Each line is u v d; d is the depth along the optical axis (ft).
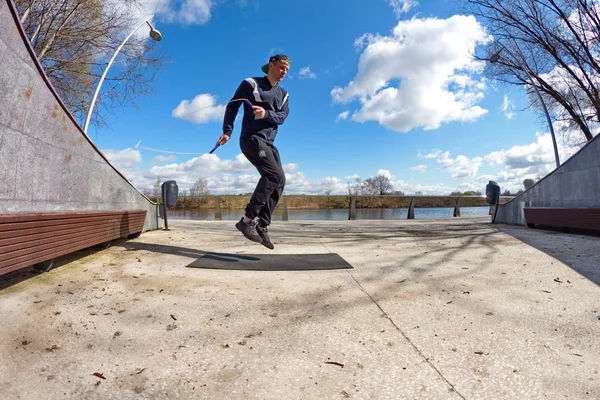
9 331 6.29
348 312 7.72
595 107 32.63
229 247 15.66
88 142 13.10
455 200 48.57
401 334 6.66
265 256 13.58
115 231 13.82
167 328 6.85
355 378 5.24
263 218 12.40
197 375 5.27
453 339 6.48
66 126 11.35
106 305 7.89
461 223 31.96
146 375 5.24
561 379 5.20
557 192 21.67
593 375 5.30
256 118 11.48
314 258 13.19
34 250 8.01
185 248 15.02
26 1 18.54
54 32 21.07
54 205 10.69
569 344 6.26
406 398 4.78
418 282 9.99
